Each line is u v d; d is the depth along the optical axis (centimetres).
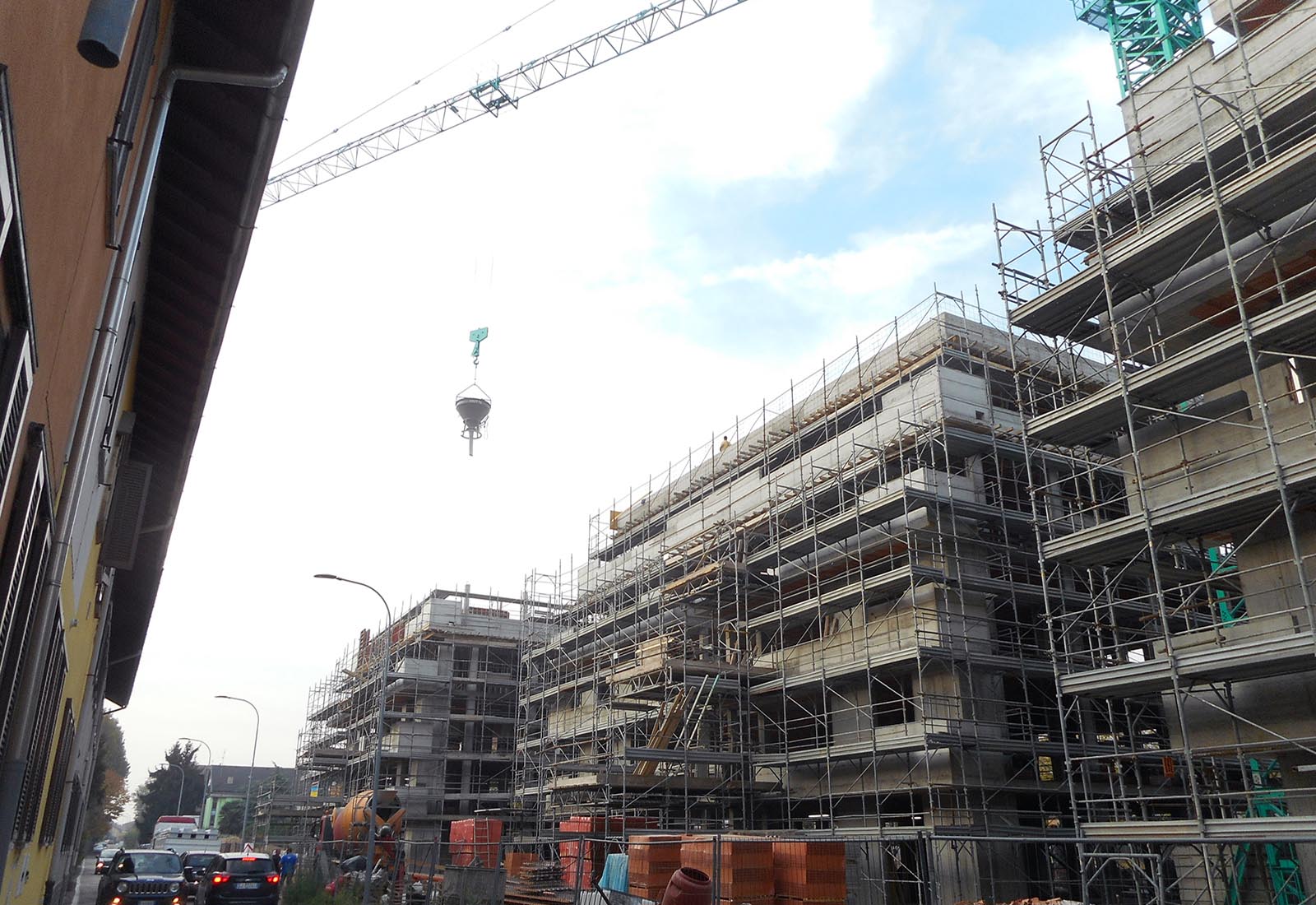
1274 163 1975
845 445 3712
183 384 1401
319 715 7200
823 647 3378
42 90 359
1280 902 1991
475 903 2809
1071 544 2362
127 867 2459
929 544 3234
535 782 4972
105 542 1423
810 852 2141
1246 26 2347
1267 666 1925
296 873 3609
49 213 418
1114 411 2377
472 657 6197
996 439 3303
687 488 4909
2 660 484
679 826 3494
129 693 3697
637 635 4344
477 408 4325
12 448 407
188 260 1141
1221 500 2000
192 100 927
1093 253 2569
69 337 554
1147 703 3062
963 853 2852
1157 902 1304
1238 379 2172
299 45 855
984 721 3075
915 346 3562
